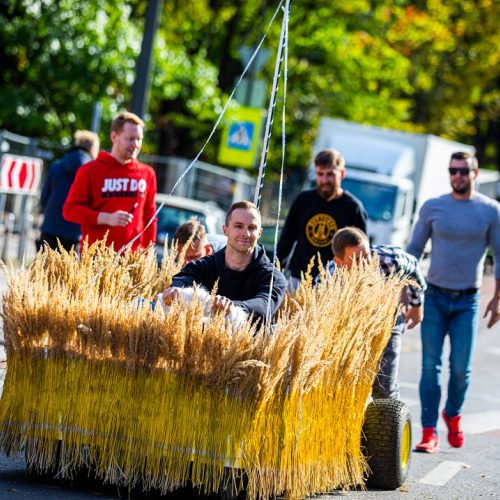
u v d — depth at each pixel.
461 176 12.99
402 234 35.53
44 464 8.73
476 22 59.34
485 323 30.95
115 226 12.24
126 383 8.52
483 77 60.69
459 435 13.30
